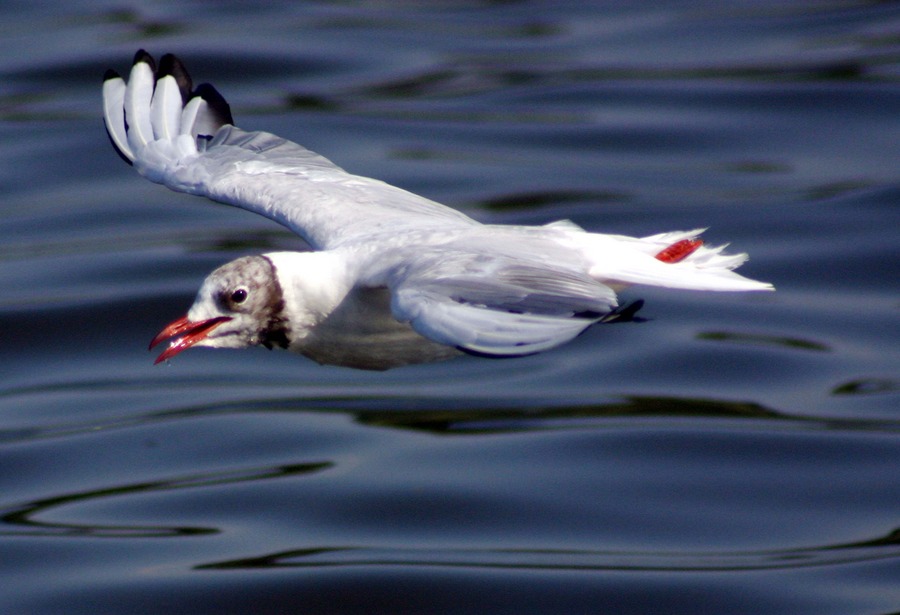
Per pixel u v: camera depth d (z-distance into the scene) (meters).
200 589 11.38
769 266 17.73
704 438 13.84
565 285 7.52
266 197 10.03
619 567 11.60
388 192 10.12
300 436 14.34
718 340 16.14
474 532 12.35
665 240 8.67
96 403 15.15
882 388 14.76
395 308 7.52
